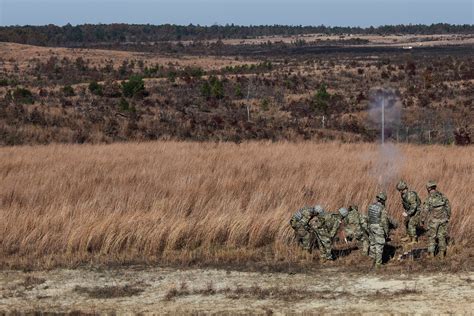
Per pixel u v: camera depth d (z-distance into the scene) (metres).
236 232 20.95
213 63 155.00
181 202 24.56
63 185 29.14
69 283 17.28
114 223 20.89
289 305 15.05
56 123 68.88
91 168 36.09
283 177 30.59
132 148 48.88
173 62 152.50
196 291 16.27
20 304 15.65
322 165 35.72
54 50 160.62
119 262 19.08
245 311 14.66
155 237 20.38
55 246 20.34
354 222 19.91
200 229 21.03
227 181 29.02
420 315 14.00
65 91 87.62
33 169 36.03
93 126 68.69
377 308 14.59
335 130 73.81
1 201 25.92
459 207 22.45
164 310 14.90
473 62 122.56
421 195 25.41
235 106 86.62
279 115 82.75
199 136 67.31
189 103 86.56
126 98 88.06
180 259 19.16
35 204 25.23
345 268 18.09
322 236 18.59
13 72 120.62
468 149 47.41
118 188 27.98
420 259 18.50
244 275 17.70
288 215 21.81
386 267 17.97
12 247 20.39
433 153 43.16
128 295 16.22
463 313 14.04
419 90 94.94
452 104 85.06
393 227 18.72
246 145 51.31
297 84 104.06
